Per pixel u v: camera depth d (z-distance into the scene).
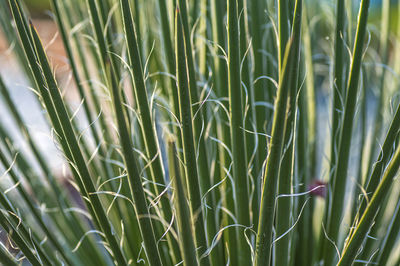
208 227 0.55
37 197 0.65
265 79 0.63
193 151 0.46
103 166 0.62
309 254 0.64
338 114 0.59
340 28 0.57
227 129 0.58
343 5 0.56
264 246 0.45
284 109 0.41
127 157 0.42
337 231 0.57
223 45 0.57
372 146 0.65
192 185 0.46
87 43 0.69
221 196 0.59
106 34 0.57
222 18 0.56
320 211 0.68
